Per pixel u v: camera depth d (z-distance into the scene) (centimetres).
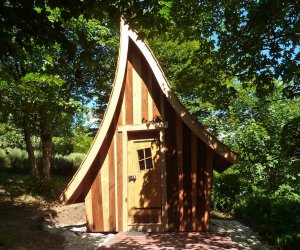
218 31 824
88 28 1098
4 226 776
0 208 995
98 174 765
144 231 733
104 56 1444
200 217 727
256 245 666
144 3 441
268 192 999
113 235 737
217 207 1044
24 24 389
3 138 1620
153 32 704
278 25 701
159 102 766
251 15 682
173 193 738
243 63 785
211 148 733
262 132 1048
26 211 984
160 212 744
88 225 752
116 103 751
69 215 966
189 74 907
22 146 1747
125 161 760
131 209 754
